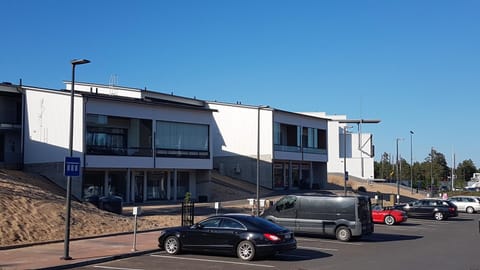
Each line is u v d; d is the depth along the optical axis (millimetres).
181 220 27547
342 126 88188
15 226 20453
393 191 76688
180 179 49969
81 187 39594
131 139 44562
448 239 23984
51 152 40344
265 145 58188
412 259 16906
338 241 22641
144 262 16125
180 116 48375
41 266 14609
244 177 58812
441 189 99375
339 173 85438
